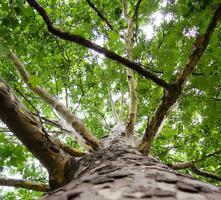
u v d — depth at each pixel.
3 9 3.07
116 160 2.27
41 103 9.12
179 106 5.29
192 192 1.19
